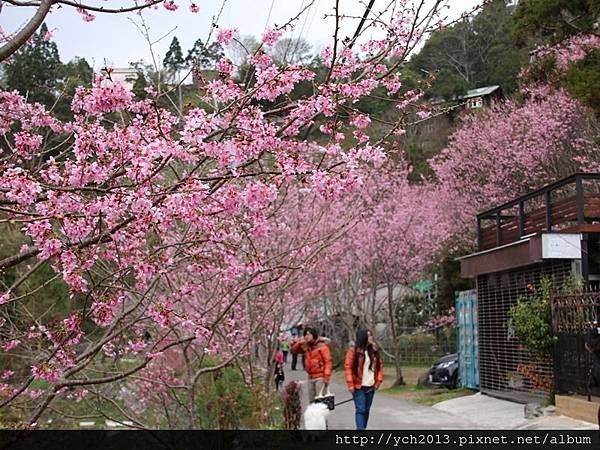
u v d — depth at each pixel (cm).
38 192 447
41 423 863
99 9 461
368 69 562
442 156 2909
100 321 541
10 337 712
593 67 1625
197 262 616
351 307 2525
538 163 2475
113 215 471
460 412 1513
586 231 1348
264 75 510
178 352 912
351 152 515
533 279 1561
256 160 494
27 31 416
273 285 1072
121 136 474
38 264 546
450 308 3072
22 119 607
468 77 4134
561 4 1689
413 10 582
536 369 1443
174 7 547
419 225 2644
